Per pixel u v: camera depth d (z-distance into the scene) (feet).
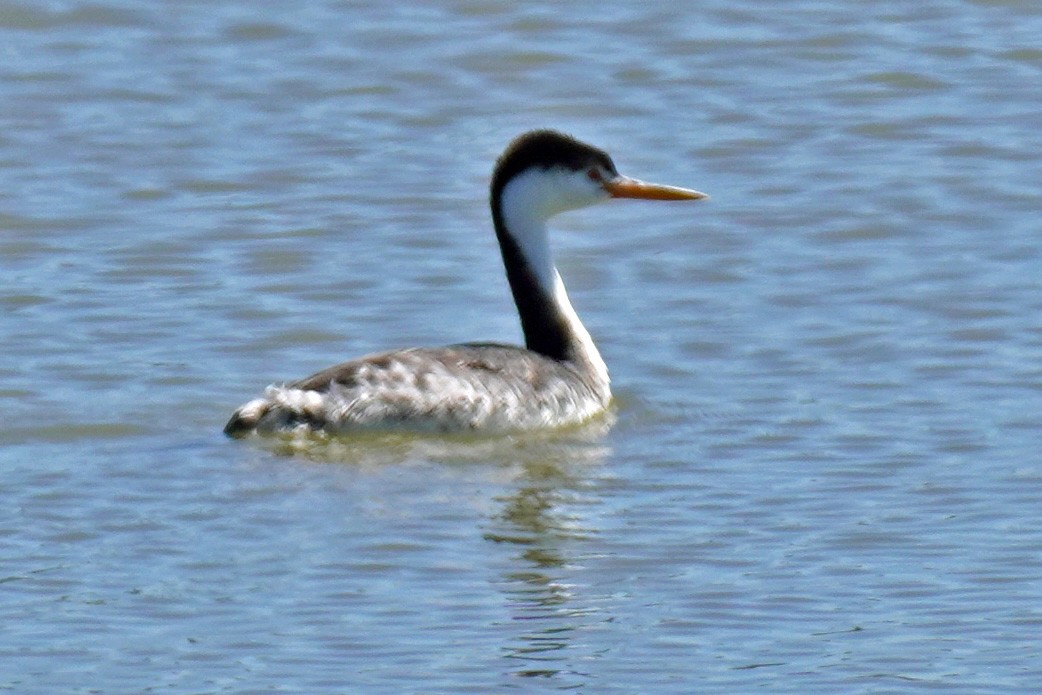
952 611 43.24
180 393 57.06
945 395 57.16
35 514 48.03
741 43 87.56
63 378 58.13
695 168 76.74
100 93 83.15
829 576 45.09
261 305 64.80
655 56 86.43
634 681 40.09
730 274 67.87
